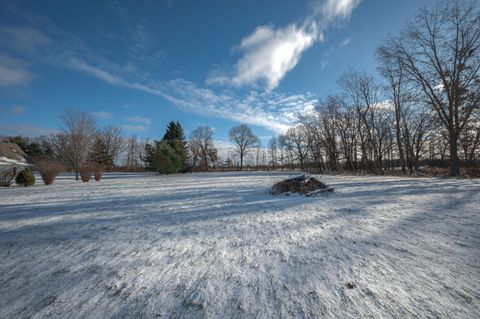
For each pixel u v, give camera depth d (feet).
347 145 107.96
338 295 7.68
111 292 8.26
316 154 128.26
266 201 27.27
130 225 17.69
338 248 11.87
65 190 44.88
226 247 12.55
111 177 102.32
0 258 11.69
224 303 7.43
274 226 16.53
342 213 19.81
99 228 16.98
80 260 11.22
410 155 86.12
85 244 13.53
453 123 58.59
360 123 98.22
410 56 61.98
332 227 15.72
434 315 6.55
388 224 15.94
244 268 9.91
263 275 9.23
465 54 54.34
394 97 80.53
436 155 102.37
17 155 99.86
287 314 6.84
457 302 7.11
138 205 26.27
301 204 24.73
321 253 11.30
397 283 8.29
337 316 6.67
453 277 8.61
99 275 9.60
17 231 16.56
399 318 6.50
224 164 235.61
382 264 9.85
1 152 94.07
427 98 61.77
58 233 15.88
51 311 7.25
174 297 7.84
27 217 21.07
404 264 9.78
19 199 32.86
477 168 71.26
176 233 15.40
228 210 22.66
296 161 198.70
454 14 54.80
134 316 6.92
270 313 6.91
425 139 90.68
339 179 55.21
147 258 11.28
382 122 96.48
